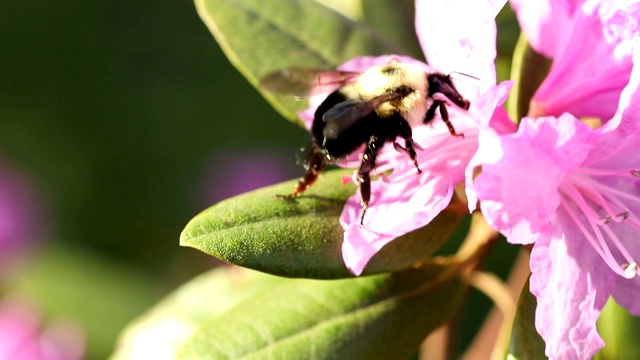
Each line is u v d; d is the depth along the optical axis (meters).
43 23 0.61
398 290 0.24
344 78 0.24
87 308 0.38
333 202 0.23
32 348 0.35
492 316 0.27
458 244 0.42
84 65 0.60
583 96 0.23
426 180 0.23
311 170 0.23
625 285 0.23
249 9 0.25
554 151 0.21
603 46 0.23
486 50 0.22
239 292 0.28
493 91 0.21
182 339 0.28
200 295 0.28
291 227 0.23
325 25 0.26
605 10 0.22
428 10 0.23
